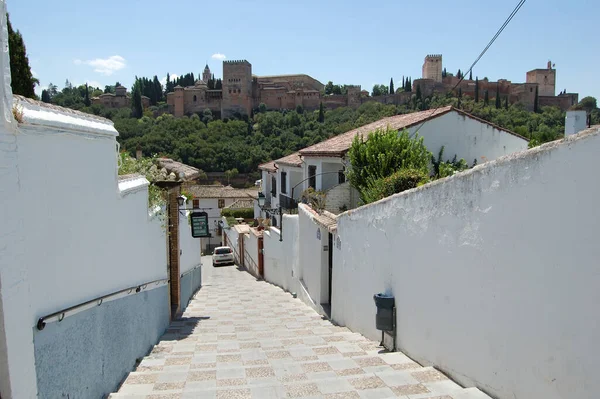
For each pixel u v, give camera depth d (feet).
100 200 16.42
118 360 18.13
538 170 11.68
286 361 20.66
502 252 13.24
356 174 43.39
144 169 30.40
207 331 30.37
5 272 9.71
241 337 27.86
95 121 16.14
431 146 53.98
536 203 11.77
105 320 16.62
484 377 14.24
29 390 10.61
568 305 10.73
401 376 16.90
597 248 9.91
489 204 13.85
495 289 13.58
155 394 15.96
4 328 9.64
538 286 11.73
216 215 144.97
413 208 19.42
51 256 12.17
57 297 12.50
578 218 10.41
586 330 10.23
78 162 14.24
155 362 21.16
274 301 46.55
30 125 10.99
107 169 17.25
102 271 16.48
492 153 55.98
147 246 24.62
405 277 20.42
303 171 66.39
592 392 10.09
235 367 19.72
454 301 16.05
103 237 16.69
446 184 16.49
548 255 11.35
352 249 28.55
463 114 54.75
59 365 12.42
